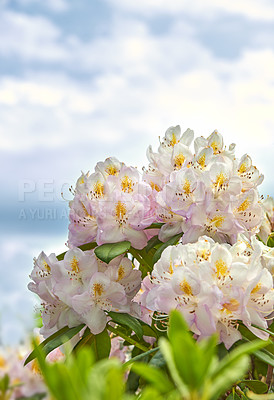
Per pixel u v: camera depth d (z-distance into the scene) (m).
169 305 1.03
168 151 1.28
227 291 1.01
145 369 0.51
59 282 1.14
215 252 1.01
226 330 1.02
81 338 1.15
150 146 1.29
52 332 1.16
